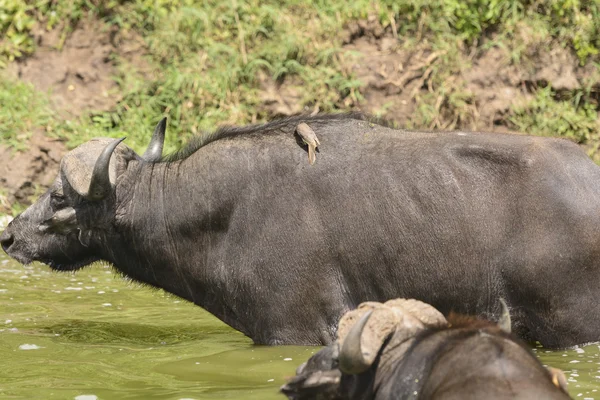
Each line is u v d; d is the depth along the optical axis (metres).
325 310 31.36
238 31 67.81
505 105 64.38
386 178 31.22
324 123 33.06
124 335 34.69
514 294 30.42
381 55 65.88
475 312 30.70
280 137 32.81
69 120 64.75
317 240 31.28
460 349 19.33
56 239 34.47
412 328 21.11
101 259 35.09
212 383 27.44
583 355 29.59
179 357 30.92
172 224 33.31
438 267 30.58
